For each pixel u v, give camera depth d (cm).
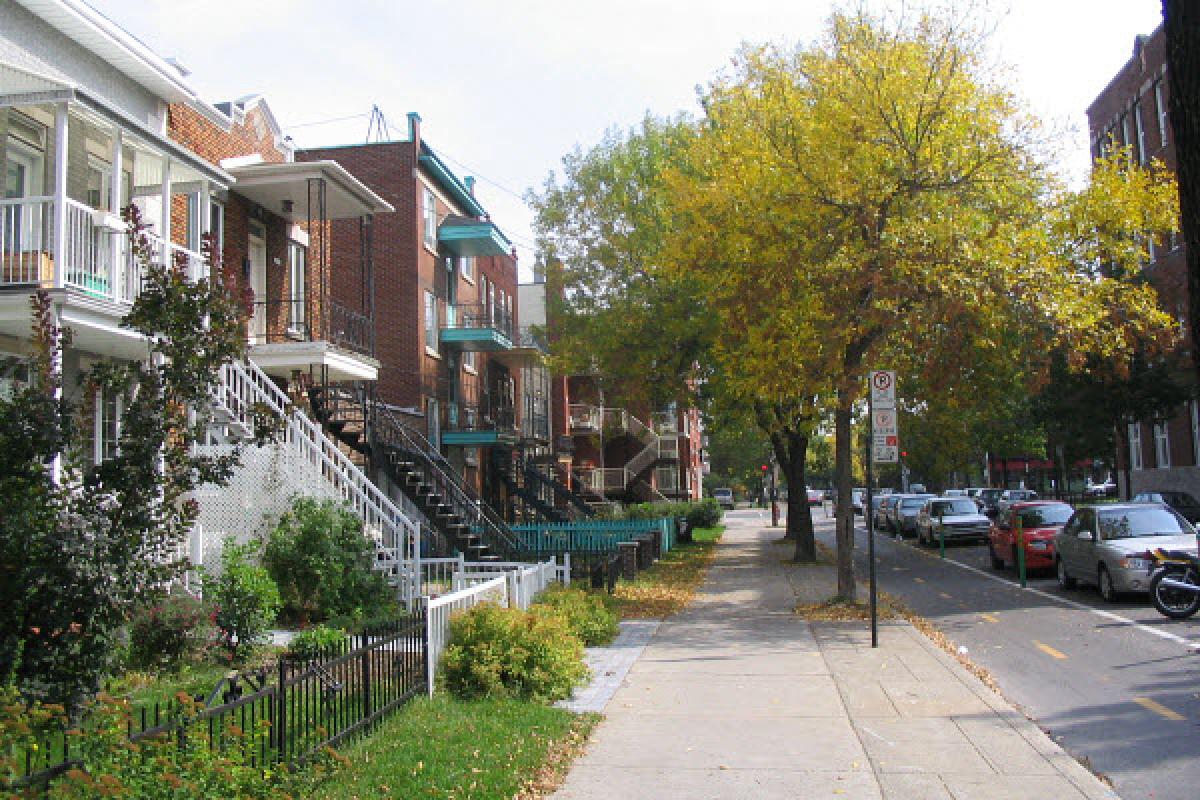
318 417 1872
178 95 1650
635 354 2661
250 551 1197
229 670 951
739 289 1659
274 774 535
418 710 812
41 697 530
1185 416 3681
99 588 556
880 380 1287
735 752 747
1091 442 3325
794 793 647
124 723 474
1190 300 579
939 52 1573
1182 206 582
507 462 3697
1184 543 1580
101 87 1494
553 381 4762
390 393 2873
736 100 1816
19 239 1237
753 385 1770
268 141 2031
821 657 1162
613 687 1005
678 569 2444
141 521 580
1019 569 2106
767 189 1608
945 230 1500
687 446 6319
